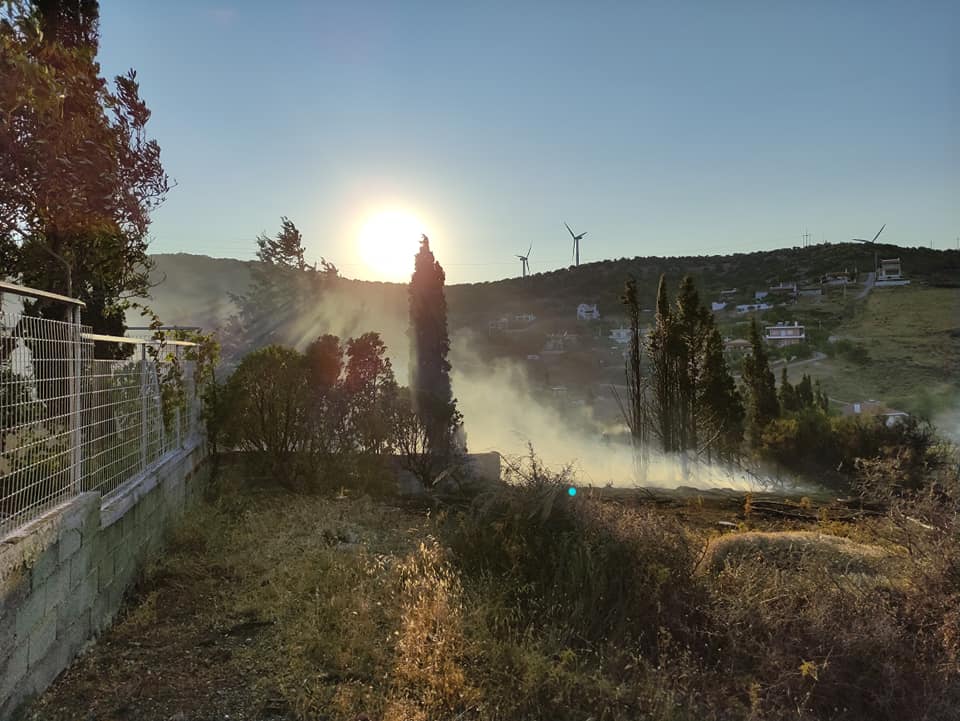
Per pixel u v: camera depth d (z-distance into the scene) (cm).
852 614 414
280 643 413
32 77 411
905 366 6806
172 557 559
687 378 1894
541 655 396
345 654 391
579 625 435
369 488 933
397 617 450
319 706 339
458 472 1005
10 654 308
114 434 491
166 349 687
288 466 914
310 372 987
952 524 458
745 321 10319
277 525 683
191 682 366
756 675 395
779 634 408
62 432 393
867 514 919
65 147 518
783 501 1165
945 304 9400
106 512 436
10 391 327
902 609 433
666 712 341
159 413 634
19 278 641
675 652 416
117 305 762
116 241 675
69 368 402
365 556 564
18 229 564
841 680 380
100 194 569
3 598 300
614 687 370
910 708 359
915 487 952
